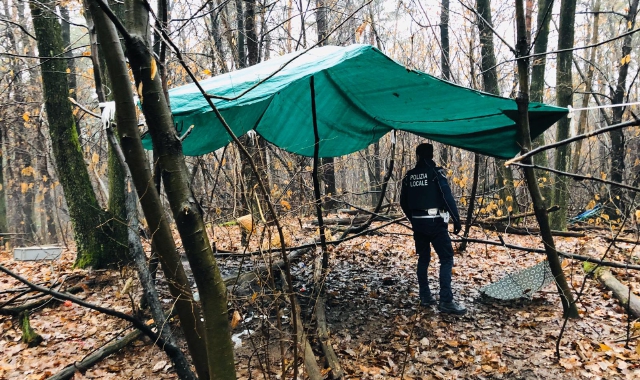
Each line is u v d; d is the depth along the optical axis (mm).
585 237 8023
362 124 5961
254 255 2879
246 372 3480
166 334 2715
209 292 1904
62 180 5996
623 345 3754
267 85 3596
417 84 4188
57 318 4641
